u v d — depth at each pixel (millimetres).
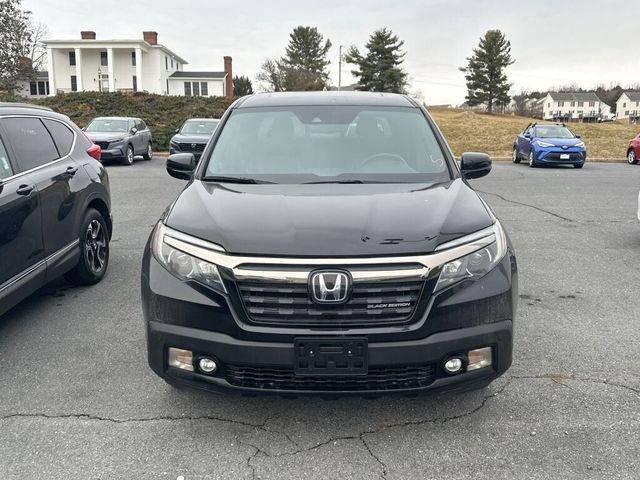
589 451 2865
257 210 3170
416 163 4008
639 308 4988
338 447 2926
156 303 2941
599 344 4191
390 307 2756
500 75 73688
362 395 2803
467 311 2830
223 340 2793
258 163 3992
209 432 3061
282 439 2996
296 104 4543
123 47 60125
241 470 2738
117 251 6965
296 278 2727
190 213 3219
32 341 4262
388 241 2834
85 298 5234
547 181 15445
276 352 2742
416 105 4668
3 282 3934
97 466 2766
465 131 37312
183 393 3471
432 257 2801
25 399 3400
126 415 3227
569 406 3299
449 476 2689
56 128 5312
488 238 3025
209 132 19781
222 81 67250
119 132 20141
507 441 2961
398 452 2879
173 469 2746
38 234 4445
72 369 3799
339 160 4004
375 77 67562
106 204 5848
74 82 62250
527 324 4598
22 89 54625
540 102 134250
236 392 2842
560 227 8664
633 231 8367
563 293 5418
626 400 3365
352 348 2723
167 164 4426
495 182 15172
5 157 4262
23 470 2729
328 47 81438
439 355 2783
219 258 2828
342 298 2717
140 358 3971
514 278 3061
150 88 63000
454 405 3324
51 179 4730
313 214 3100
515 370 3760
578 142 20141
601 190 13336
